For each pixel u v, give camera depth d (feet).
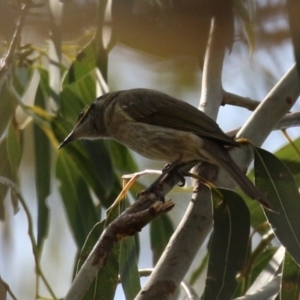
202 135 26.25
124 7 21.74
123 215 20.06
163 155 27.99
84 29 24.18
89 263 19.48
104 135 31.42
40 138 34.30
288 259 25.95
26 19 25.67
